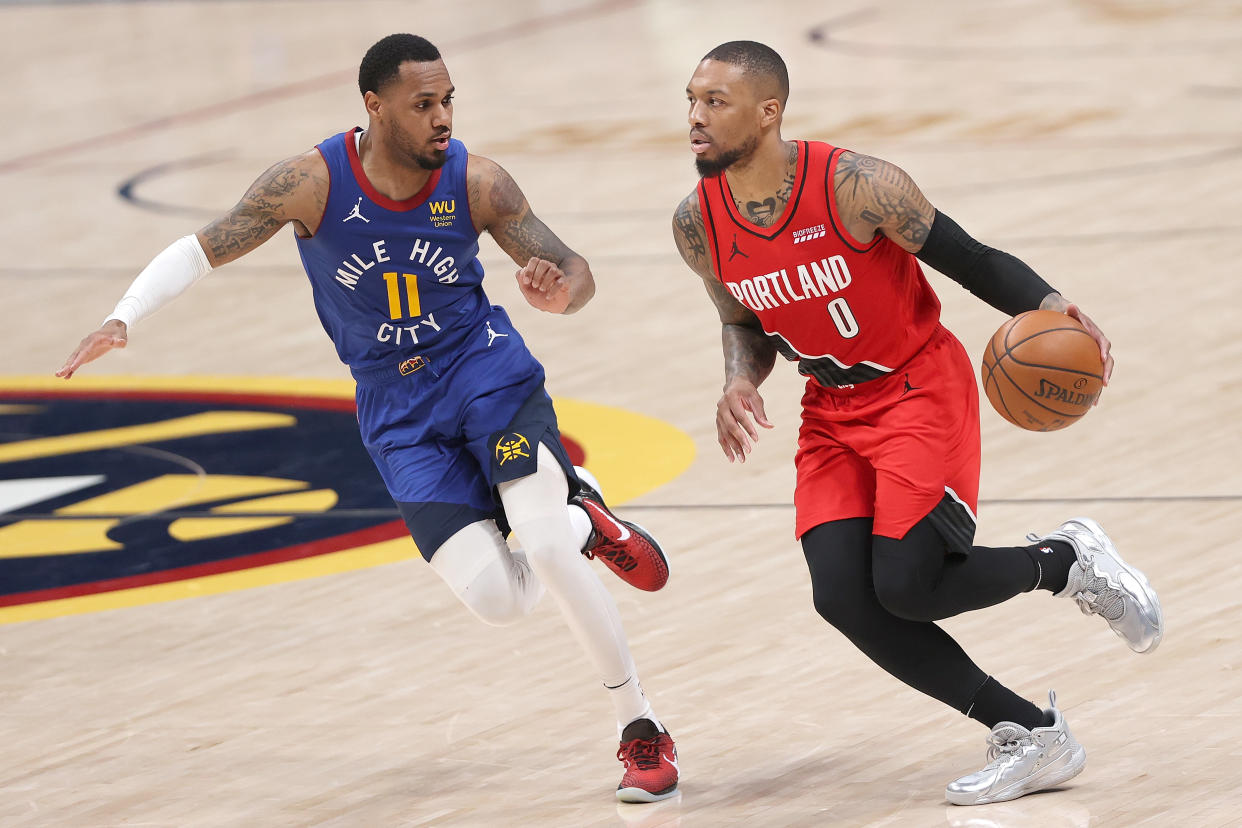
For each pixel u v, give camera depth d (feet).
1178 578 49.39
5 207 127.34
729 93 34.22
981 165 118.21
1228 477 58.54
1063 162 117.19
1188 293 83.76
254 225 36.81
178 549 57.93
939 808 36.04
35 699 46.14
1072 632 46.14
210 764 41.29
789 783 38.09
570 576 36.55
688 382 76.64
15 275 106.11
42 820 38.37
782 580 52.34
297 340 88.22
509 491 37.11
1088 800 35.81
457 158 37.11
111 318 35.58
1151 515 55.31
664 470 64.39
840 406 36.99
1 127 163.94
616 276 96.89
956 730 40.50
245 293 99.19
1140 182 109.29
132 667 48.19
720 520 58.49
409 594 53.01
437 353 37.96
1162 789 36.06
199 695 45.93
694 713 42.75
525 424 37.52
